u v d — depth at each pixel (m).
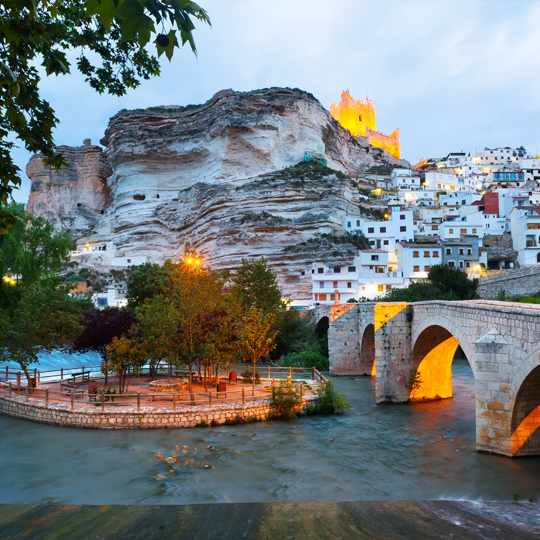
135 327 30.78
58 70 6.12
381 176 144.12
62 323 32.44
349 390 35.62
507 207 93.25
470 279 61.50
